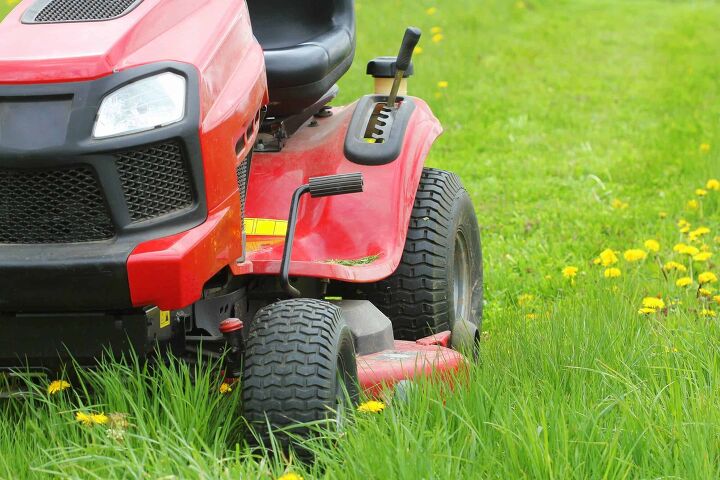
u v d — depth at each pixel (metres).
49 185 3.50
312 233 4.70
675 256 6.96
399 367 4.16
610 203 9.49
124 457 3.41
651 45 20.95
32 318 3.62
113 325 3.61
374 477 3.23
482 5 23.81
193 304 4.06
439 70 16.02
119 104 3.53
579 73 17.38
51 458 3.35
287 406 3.52
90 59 3.53
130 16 3.79
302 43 5.30
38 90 3.50
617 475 3.32
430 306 5.04
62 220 3.52
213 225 3.65
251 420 3.55
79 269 3.43
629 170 10.56
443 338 4.92
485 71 16.83
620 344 4.72
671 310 5.55
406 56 5.21
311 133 5.23
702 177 9.81
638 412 3.75
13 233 3.55
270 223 4.73
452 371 4.29
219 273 3.93
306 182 4.87
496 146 12.25
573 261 7.39
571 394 4.07
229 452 3.65
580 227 8.45
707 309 5.65
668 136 12.33
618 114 14.02
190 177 3.61
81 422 3.67
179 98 3.63
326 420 3.50
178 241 3.52
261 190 4.84
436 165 11.28
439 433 3.47
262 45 5.85
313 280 4.68
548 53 19.23
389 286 5.05
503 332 5.50
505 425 3.49
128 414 3.63
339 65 5.41
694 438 3.45
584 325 5.00
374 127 5.12
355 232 4.73
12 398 3.91
